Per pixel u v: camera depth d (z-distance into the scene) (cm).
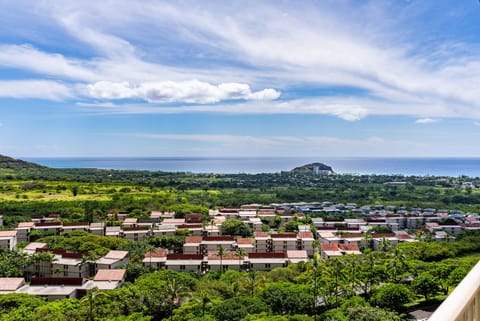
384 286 7338
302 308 6506
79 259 9200
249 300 6425
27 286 7625
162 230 12706
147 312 6612
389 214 16825
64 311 6244
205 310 6350
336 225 14750
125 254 9681
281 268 8669
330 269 7862
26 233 12388
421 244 10469
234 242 11356
